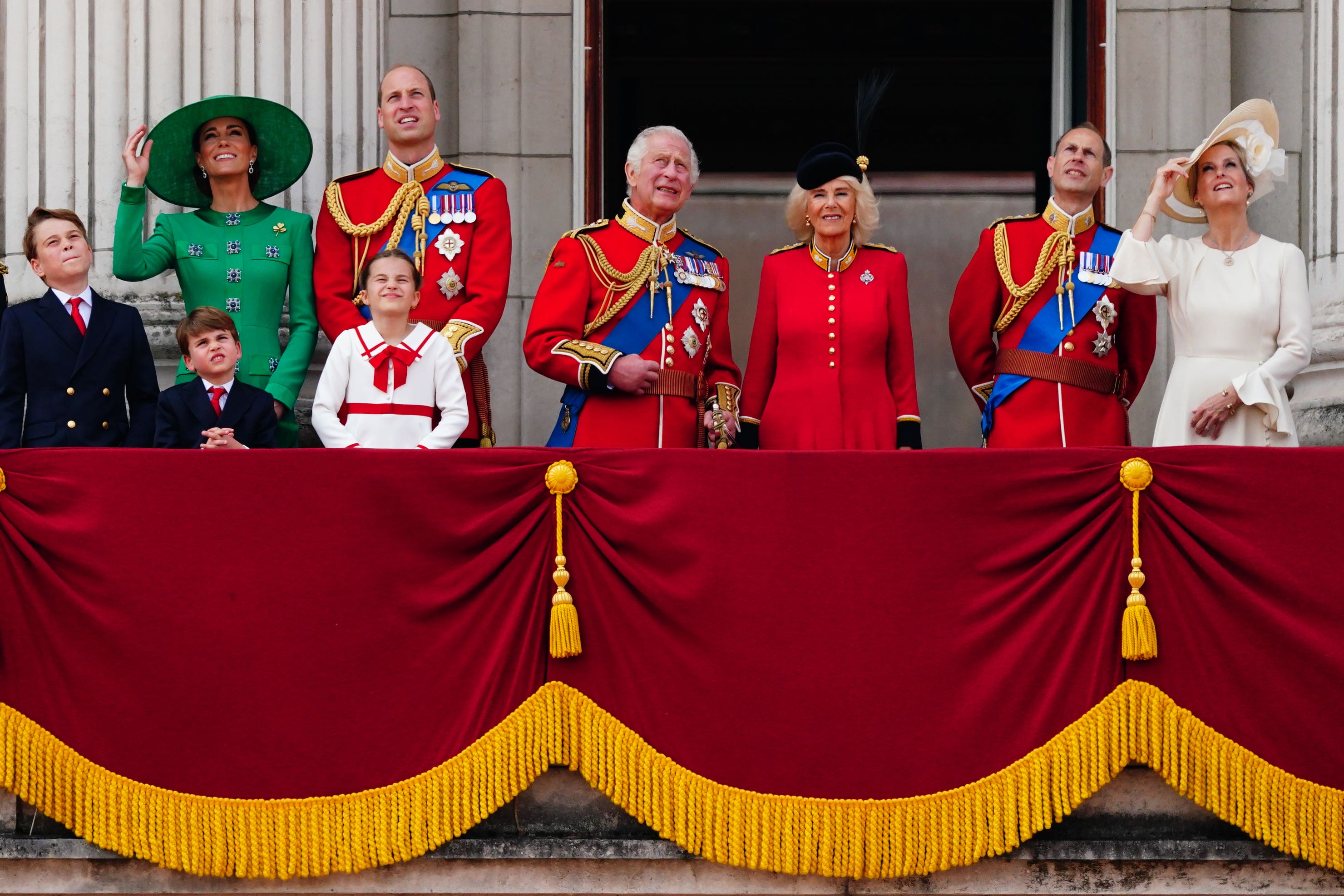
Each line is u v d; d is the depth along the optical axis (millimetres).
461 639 22297
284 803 21969
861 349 26203
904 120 41469
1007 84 41250
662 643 22219
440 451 22484
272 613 22203
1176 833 22156
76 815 21969
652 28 41438
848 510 22297
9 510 22375
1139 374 26672
